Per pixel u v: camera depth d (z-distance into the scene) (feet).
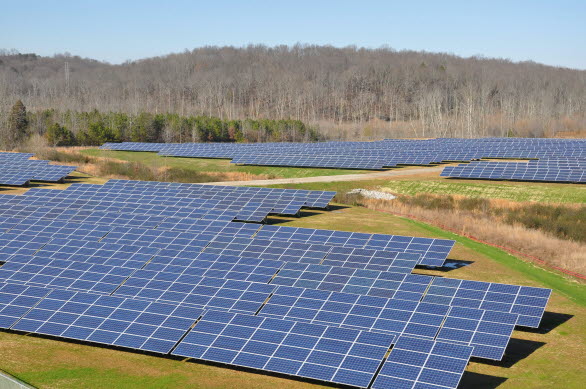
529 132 598.75
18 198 231.09
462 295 120.06
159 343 109.81
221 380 103.40
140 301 122.83
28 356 113.19
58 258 154.92
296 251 154.61
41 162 325.21
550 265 169.48
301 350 101.50
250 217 215.10
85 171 345.72
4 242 170.81
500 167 289.74
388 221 221.25
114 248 159.53
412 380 91.15
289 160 353.72
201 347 106.73
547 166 283.18
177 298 126.52
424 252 157.38
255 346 104.47
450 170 296.30
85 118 547.49
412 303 114.73
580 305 137.39
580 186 260.42
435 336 105.50
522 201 247.91
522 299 116.57
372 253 150.30
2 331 124.36
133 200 236.43
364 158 342.85
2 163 324.39
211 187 248.73
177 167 364.58
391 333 107.34
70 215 208.54
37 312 123.65
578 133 599.57
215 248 160.15
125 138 524.52
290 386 100.63
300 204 228.63
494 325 106.32
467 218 220.23
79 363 110.32
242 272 139.23
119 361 110.93
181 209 218.79
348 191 280.10
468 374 103.86
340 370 95.91
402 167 333.62
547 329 123.44
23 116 522.88
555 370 104.94
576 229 201.87
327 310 115.85
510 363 108.06
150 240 168.04
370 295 123.65
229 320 112.16
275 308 118.83
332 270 136.36
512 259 174.91
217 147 420.36
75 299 126.31
